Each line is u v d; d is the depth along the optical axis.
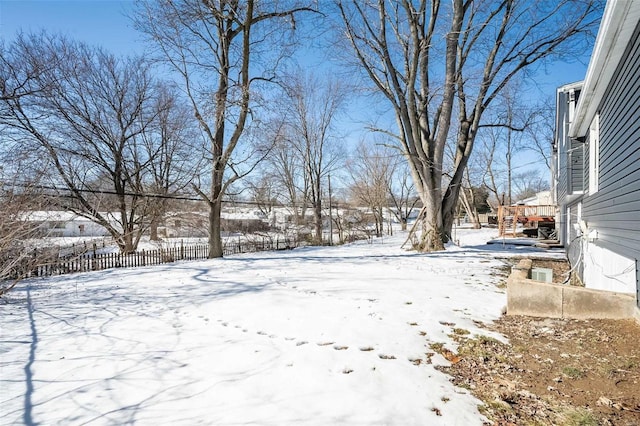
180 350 3.92
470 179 35.12
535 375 3.29
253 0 13.02
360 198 38.81
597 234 6.99
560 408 2.71
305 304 5.65
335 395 2.84
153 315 5.42
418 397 2.82
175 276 9.27
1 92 13.07
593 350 3.82
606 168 6.16
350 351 3.72
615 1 3.68
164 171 20.31
